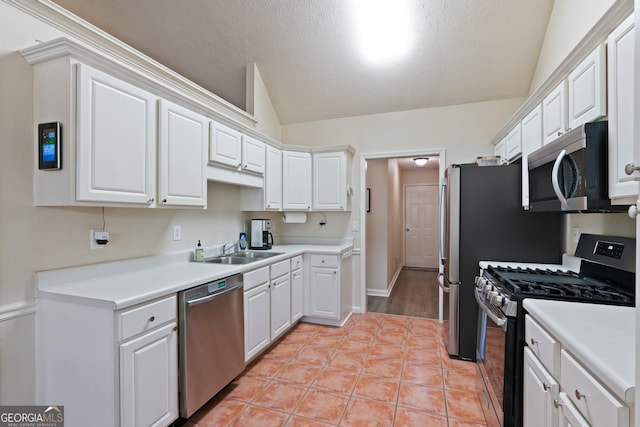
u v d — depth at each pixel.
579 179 1.37
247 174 2.89
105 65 1.56
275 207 3.34
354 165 3.86
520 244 2.45
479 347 2.02
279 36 2.92
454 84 3.22
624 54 1.18
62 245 1.67
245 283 2.31
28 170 1.53
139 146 1.73
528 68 2.94
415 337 3.05
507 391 1.45
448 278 2.71
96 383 1.42
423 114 3.60
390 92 3.44
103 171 1.54
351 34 2.87
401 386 2.18
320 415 1.87
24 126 1.51
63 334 1.50
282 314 2.89
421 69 3.12
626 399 0.71
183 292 1.73
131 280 1.79
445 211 2.83
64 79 1.45
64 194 1.46
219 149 2.40
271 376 2.32
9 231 1.47
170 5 2.58
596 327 1.06
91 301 1.42
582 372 0.92
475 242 2.54
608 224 1.80
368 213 4.72
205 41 2.94
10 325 1.47
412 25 2.71
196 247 2.65
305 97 3.66
